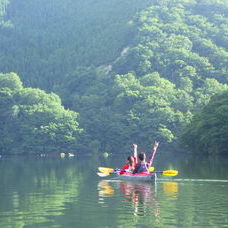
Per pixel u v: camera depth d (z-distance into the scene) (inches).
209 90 6422.2
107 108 6333.7
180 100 6112.2
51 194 1067.3
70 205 903.7
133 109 5940.0
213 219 765.9
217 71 7096.5
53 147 5625.0
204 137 3469.5
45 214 817.5
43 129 5669.3
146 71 7485.2
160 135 5408.5
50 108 5984.3
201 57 7278.5
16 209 869.2
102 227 718.5
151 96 6141.7
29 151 5664.4
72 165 2448.3
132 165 1476.4
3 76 6614.2
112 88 6953.7
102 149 5885.8
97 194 1056.2
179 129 5482.3
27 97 6269.7
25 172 1830.7
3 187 1223.5
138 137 5684.1
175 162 2539.4
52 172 1807.3
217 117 3513.8
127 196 1014.4
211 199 958.4
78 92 7731.3
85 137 5802.2
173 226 719.7
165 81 6796.3
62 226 727.7
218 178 1370.6
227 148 3356.3
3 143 5753.0
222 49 7854.3
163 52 7751.0
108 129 5925.2
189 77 7042.3
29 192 1109.7
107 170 1578.5
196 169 1793.8
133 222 747.4
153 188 1152.2
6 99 6274.6
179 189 1119.6
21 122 5930.1
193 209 848.3
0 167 2301.9
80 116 6294.3
